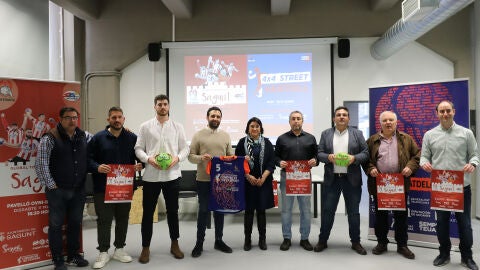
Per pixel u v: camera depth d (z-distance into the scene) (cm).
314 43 510
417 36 398
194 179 466
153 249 338
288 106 516
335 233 394
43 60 445
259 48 519
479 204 462
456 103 325
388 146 313
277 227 428
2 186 270
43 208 289
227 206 305
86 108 539
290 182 323
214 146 314
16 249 276
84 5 495
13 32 403
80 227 300
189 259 307
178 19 527
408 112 350
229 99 521
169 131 305
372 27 512
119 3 536
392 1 478
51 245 277
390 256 312
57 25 536
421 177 342
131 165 295
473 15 488
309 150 329
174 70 528
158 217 490
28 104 281
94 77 539
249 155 319
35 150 285
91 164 288
